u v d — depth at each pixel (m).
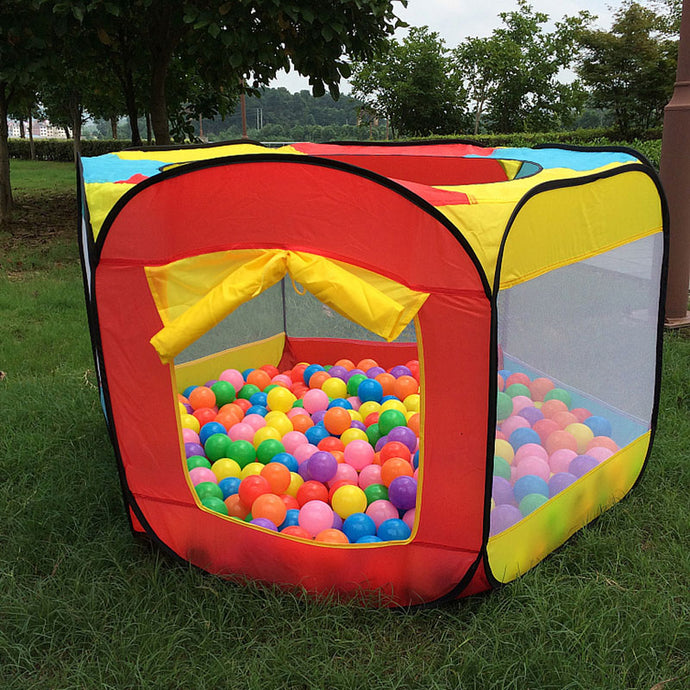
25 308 7.07
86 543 3.38
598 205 3.28
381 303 2.60
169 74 12.05
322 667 2.63
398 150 5.23
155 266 2.91
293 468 3.82
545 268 2.97
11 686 2.60
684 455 4.12
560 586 3.02
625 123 23.09
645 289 3.77
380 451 3.90
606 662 2.62
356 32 9.14
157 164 3.85
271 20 8.70
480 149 5.04
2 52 8.47
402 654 2.74
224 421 4.46
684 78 6.05
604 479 3.53
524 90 27.62
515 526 2.97
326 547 2.93
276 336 5.69
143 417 3.13
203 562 3.20
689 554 3.24
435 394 2.69
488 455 2.65
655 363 3.88
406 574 2.92
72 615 2.85
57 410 4.74
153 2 9.02
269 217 2.78
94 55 9.99
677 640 2.75
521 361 3.49
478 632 2.78
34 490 3.85
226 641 2.78
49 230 11.54
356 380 5.00
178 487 3.17
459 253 2.54
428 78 27.02
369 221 2.67
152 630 2.78
